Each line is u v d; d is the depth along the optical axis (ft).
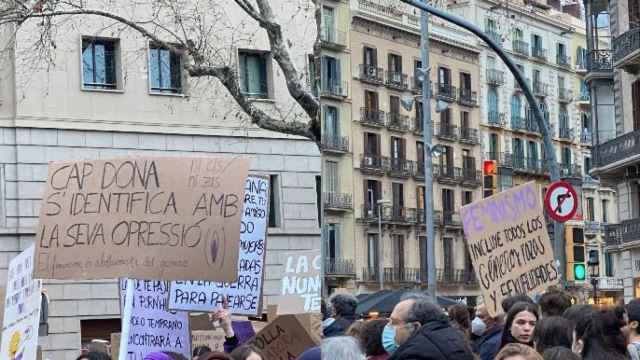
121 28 114.21
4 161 117.70
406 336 31.30
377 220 59.88
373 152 61.72
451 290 59.93
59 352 117.08
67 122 119.96
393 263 59.82
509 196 46.78
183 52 87.30
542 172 74.23
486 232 46.14
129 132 122.11
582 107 134.72
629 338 35.99
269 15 84.69
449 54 69.00
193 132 123.65
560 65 97.91
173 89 124.16
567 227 72.64
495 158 69.62
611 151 142.51
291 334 41.88
